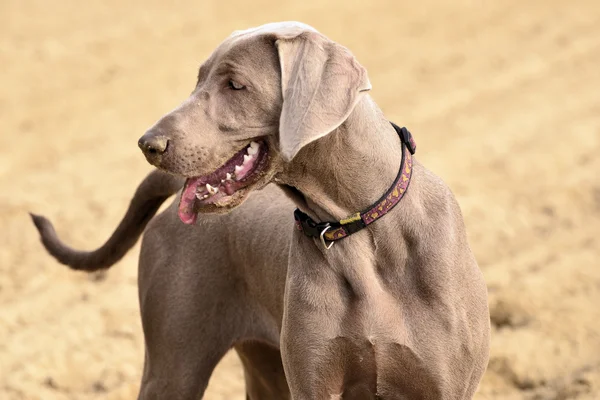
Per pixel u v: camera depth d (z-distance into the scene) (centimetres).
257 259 812
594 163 1788
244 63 664
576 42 2738
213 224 844
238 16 3055
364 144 691
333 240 703
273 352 882
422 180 723
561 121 2077
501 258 1427
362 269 706
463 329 713
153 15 3050
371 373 728
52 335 1249
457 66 2594
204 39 2789
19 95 2353
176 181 884
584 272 1326
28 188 1809
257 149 680
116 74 2500
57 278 1421
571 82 2381
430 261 703
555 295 1270
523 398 1073
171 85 2417
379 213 700
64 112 2248
